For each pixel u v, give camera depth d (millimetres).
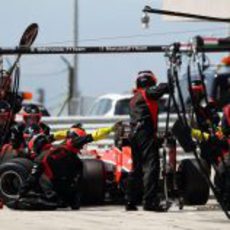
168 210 29688
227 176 26422
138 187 29688
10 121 31406
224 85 45875
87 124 47438
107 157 31719
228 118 27375
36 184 29859
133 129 29266
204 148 25875
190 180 29922
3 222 26531
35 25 29875
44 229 25125
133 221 26844
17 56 29969
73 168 29984
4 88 31156
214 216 28094
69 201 30047
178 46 24484
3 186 30078
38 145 30312
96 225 25938
